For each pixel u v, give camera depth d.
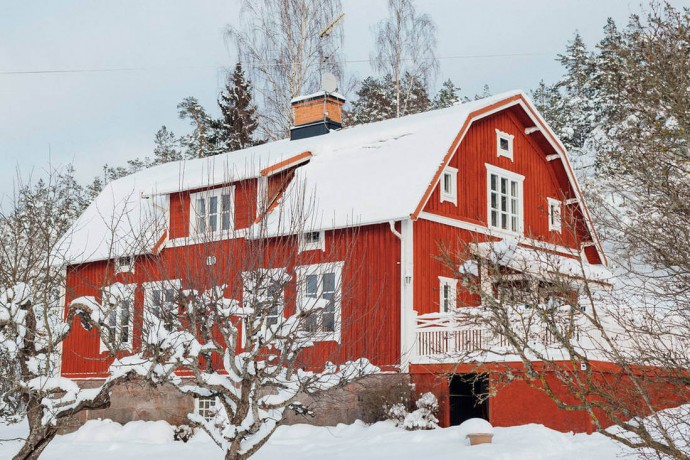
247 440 10.55
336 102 28.38
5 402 11.05
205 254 11.58
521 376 8.49
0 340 10.71
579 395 7.16
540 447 14.03
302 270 12.73
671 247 8.46
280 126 36.88
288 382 11.20
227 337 10.72
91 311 10.88
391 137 22.80
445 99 60.16
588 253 23.70
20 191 14.46
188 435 20.48
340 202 20.38
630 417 7.11
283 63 36.81
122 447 18.58
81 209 43.34
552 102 51.69
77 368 24.66
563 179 25.39
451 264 9.22
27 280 12.11
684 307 8.46
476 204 22.30
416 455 14.27
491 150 23.28
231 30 36.94
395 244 19.41
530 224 24.28
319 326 11.73
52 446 19.34
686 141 9.34
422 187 19.39
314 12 37.12
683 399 7.96
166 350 10.35
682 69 9.27
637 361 8.04
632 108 10.12
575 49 49.66
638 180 9.88
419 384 18.22
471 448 14.22
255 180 17.73
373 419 18.31
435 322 18.28
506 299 8.91
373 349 17.17
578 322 16.08
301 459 15.01
